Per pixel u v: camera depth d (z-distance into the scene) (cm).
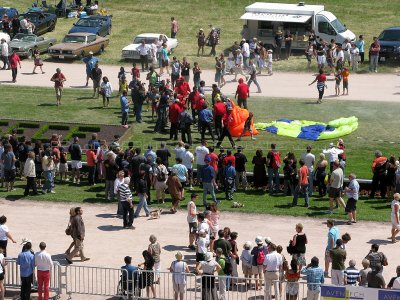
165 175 7669
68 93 10981
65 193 8031
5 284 6144
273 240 6900
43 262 5878
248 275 6069
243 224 7238
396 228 6781
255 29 12975
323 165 7812
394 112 10275
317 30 12788
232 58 11812
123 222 7169
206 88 11219
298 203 7725
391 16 14375
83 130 9444
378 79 11725
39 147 8206
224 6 14875
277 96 10900
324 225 7206
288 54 12581
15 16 13525
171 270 5831
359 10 14588
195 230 6719
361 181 7969
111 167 7756
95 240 6912
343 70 10881
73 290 6056
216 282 5738
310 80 11725
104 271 6331
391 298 5347
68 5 14900
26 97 10788
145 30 13925
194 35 13700
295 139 9394
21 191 8088
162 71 11862
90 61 10994
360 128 9712
